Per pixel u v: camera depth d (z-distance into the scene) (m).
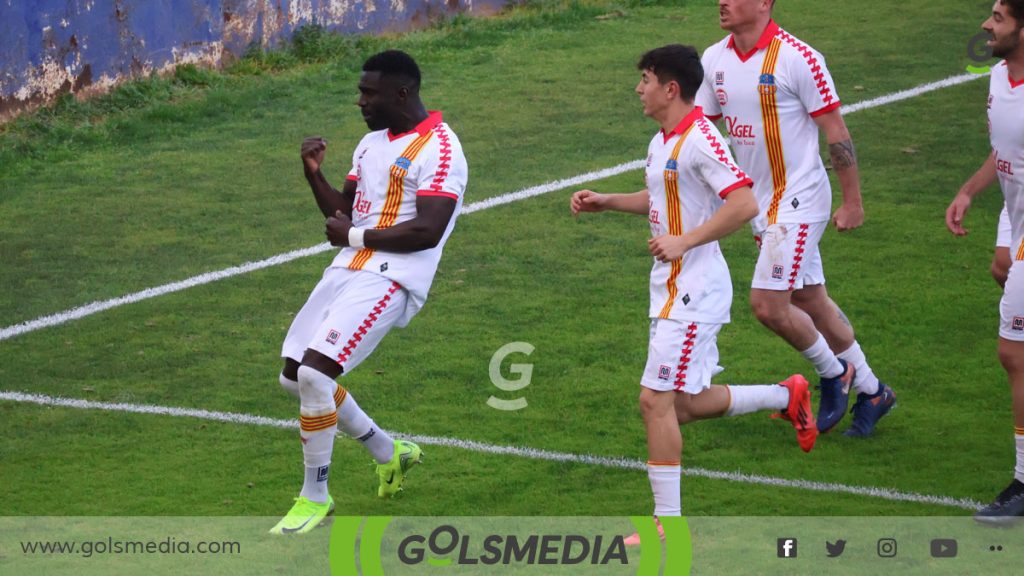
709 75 24.42
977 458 23.27
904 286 31.92
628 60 52.53
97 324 30.81
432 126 21.08
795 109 23.59
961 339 28.84
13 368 28.28
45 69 46.41
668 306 20.27
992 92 21.53
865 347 28.58
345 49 53.97
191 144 44.69
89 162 43.03
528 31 56.81
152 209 38.91
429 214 20.59
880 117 44.62
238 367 28.27
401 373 27.62
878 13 57.53
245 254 35.41
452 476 22.83
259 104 48.53
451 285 32.81
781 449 23.91
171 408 26.08
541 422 25.19
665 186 20.42
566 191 39.53
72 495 22.14
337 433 24.88
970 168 40.00
